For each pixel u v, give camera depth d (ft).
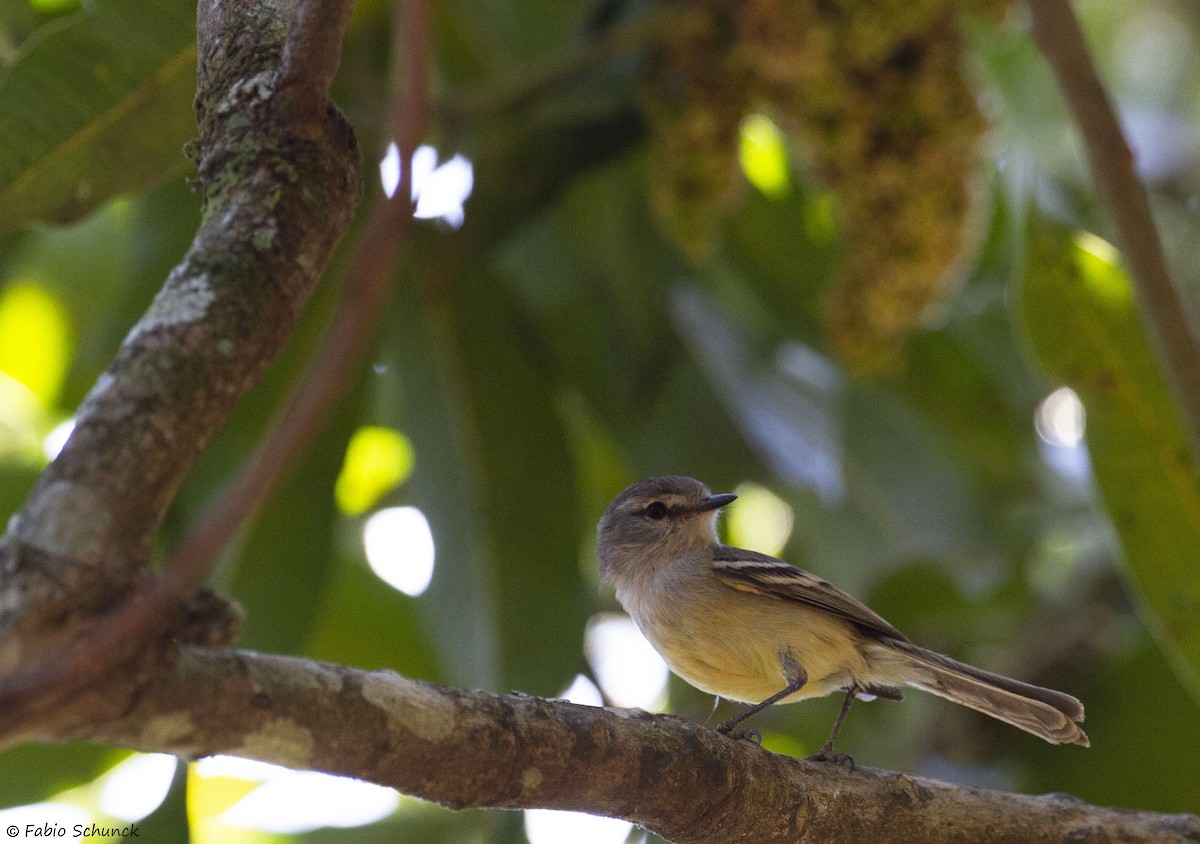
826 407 44.70
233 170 16.10
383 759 17.08
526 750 18.84
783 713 46.39
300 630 35.35
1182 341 25.52
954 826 24.66
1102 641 42.70
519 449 38.37
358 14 32.37
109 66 25.34
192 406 14.07
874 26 28.99
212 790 41.29
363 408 35.88
